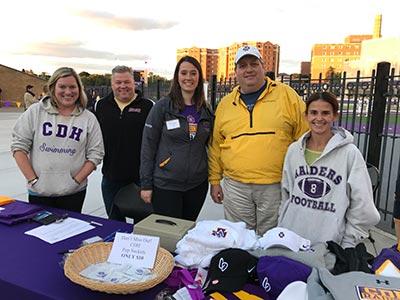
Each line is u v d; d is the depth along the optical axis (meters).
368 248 3.17
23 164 2.25
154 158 2.51
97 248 1.52
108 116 3.00
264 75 2.37
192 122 2.40
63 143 2.29
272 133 2.23
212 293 1.25
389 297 1.09
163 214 2.47
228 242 1.46
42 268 1.47
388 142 9.22
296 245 1.42
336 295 1.10
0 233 1.84
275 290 1.23
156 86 9.56
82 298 1.24
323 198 1.83
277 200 2.30
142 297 1.26
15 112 22.94
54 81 2.24
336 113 1.86
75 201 2.42
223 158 2.43
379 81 3.61
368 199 1.74
